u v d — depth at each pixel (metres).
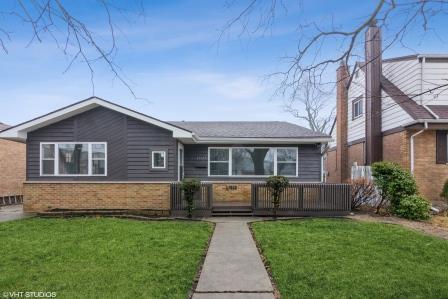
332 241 8.11
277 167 15.49
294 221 11.03
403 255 6.98
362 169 16.53
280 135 15.16
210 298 4.86
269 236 8.65
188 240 8.23
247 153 15.59
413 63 14.98
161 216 12.48
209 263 6.56
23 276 5.68
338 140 20.67
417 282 5.44
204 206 12.52
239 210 12.69
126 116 13.50
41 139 13.53
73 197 13.05
